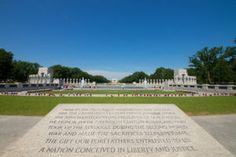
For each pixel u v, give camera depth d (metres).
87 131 7.14
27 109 15.78
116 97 25.39
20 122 11.92
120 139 6.77
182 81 59.66
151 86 64.75
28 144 6.43
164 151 6.23
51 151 6.11
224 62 74.88
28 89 41.72
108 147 6.35
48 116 7.93
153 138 6.87
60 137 6.79
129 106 8.91
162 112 8.50
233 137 9.28
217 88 40.91
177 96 28.16
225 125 11.59
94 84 69.38
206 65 80.88
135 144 6.54
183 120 7.98
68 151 6.12
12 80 86.94
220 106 17.92
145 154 6.06
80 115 8.09
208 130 10.52
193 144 6.61
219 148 6.43
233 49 73.06
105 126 7.46
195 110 16.09
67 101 20.27
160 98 24.45
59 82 61.25
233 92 36.41
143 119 7.96
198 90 45.47
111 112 8.37
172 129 7.41
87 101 20.30
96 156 5.90
